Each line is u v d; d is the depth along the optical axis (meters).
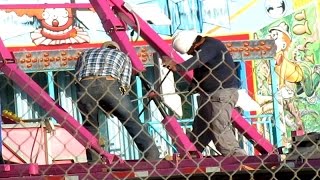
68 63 26.92
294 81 36.75
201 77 20.44
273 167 17.77
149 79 30.38
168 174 17.31
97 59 19.64
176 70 19.94
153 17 21.11
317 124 35.47
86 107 19.64
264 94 35.41
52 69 26.92
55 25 36.22
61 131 22.27
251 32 37.88
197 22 37.47
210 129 20.36
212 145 23.17
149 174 17.22
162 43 20.61
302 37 37.84
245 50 26.50
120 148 28.17
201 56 20.03
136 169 17.61
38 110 29.20
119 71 19.72
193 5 37.47
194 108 27.44
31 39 36.06
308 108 35.81
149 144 19.33
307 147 17.83
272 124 31.28
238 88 20.89
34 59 26.73
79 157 22.39
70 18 36.34
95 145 18.53
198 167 17.41
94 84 19.50
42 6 21.28
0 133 18.89
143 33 20.64
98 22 36.41
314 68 37.16
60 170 17.64
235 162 17.81
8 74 19.36
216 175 17.75
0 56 19.38
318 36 37.84
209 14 37.62
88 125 19.72
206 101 19.75
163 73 21.00
